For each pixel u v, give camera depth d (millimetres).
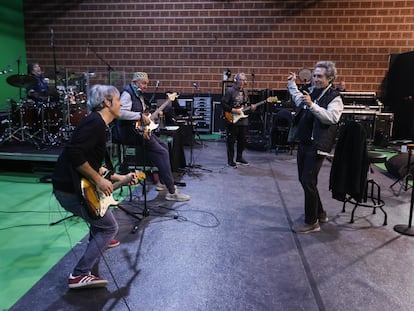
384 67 8000
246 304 2047
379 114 7320
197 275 2359
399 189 4480
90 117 1935
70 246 2770
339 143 3156
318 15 8047
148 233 3010
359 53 8047
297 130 3092
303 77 6645
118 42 8758
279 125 6844
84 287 2145
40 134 5938
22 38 8766
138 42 8711
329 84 2881
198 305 2029
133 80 3660
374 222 3355
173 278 2312
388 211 3668
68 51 8898
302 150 3029
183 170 5156
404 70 7676
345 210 3695
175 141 4918
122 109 3471
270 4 8172
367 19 7883
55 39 8883
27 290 2150
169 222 3264
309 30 8133
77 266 2146
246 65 8500
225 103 5531
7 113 6422
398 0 7684
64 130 5891
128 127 3586
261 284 2262
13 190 4223
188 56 8656
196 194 4137
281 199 4027
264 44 8352
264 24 8273
